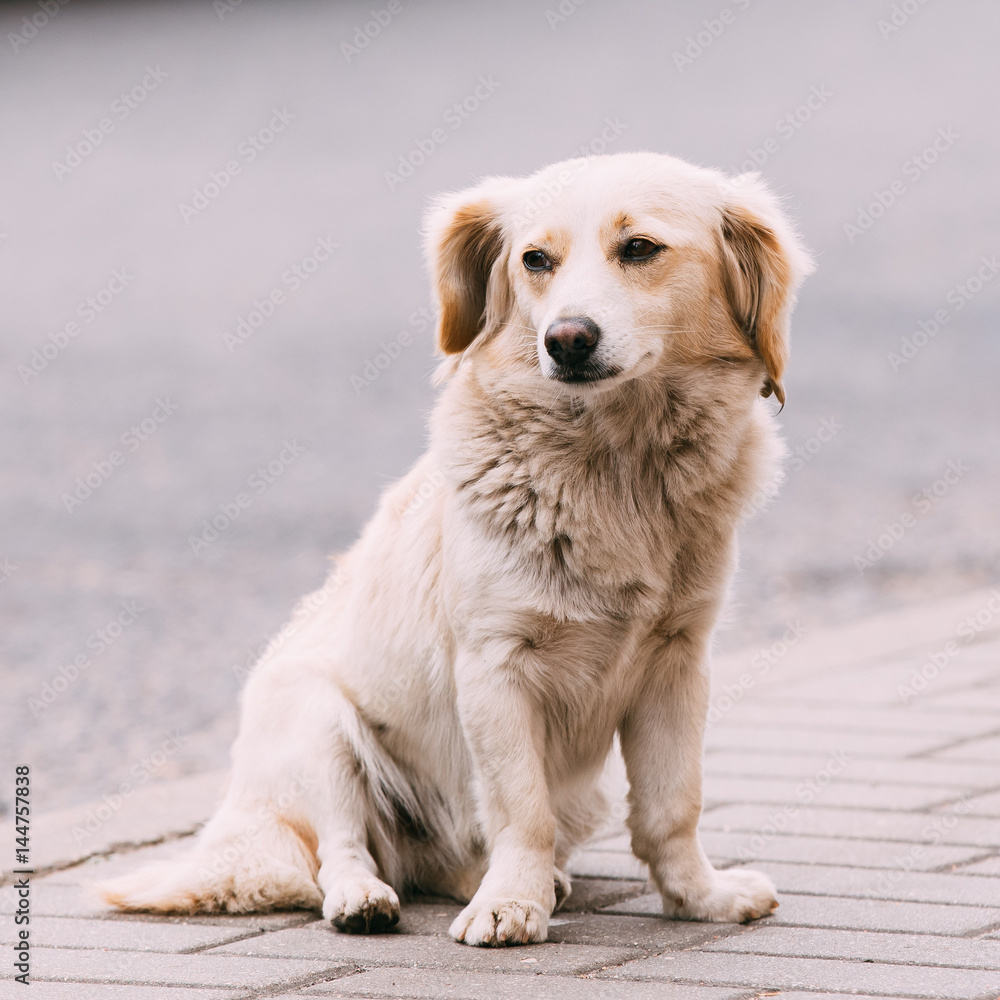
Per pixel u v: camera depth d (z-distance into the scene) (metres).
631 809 5.17
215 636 10.20
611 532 4.86
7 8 46.66
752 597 11.39
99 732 8.26
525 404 5.00
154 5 50.00
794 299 5.41
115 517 13.77
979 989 4.05
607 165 5.39
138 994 4.16
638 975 4.25
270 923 5.05
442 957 4.51
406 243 27.23
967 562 12.12
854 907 5.04
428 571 5.30
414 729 5.44
